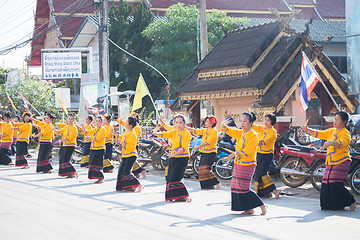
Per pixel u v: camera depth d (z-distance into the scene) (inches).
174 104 887.7
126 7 1547.7
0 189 487.8
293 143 557.6
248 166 359.6
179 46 1363.2
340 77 726.5
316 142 627.5
